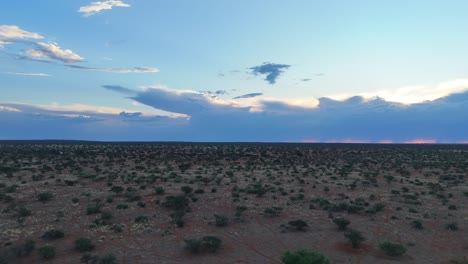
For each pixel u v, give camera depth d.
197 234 27.27
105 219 29.80
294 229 28.62
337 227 29.17
